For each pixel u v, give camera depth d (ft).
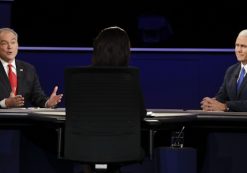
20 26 56.13
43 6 55.98
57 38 56.95
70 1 56.03
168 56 43.06
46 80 42.52
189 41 55.88
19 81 33.19
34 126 25.77
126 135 21.30
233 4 55.57
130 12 56.03
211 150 25.71
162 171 24.90
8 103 27.96
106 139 21.27
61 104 42.63
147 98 43.16
